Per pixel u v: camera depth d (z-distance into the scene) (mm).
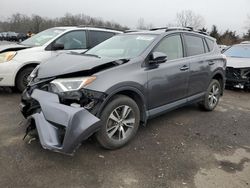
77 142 3357
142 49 4500
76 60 4039
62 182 3195
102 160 3711
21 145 3955
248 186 3336
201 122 5492
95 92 3588
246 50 10078
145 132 4758
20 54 6676
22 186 3078
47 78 3777
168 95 4781
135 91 4086
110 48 5004
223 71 6344
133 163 3695
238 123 5617
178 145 4332
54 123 3416
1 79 6488
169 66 4715
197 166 3730
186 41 5375
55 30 7680
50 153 3785
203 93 5848
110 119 3871
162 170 3570
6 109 5504
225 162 3895
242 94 8758
